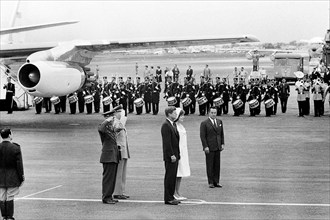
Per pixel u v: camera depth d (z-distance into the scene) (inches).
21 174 520.4
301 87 1515.7
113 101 1588.3
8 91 1390.3
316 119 1449.3
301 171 780.6
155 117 1523.1
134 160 873.5
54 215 549.6
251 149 976.3
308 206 585.3
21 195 636.1
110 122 600.1
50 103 1680.6
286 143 1043.3
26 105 1667.1
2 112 1675.7
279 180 719.7
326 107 1766.7
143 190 665.6
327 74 1893.5
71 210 569.9
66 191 658.2
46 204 595.2
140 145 1027.9
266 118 1478.8
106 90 1601.9
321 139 1094.4
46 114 1621.6
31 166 822.5
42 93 1228.5
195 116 1539.1
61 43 1275.8
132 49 1333.7
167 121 599.8
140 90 1632.6
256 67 3073.3
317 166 818.8
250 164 836.6
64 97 1662.2
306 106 1552.7
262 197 626.8
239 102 1524.4
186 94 1577.3
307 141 1067.3
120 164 622.2
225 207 583.2
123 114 631.8
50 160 875.4
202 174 764.0
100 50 1318.9
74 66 1293.1
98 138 1124.5
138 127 1295.5
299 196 630.5
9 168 518.9
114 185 603.2
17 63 1390.3
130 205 592.4
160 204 597.3
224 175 754.8
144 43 1263.5
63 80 1243.2
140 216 546.9
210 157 675.4
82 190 663.8
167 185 594.6
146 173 770.2
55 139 1109.7
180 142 615.5
